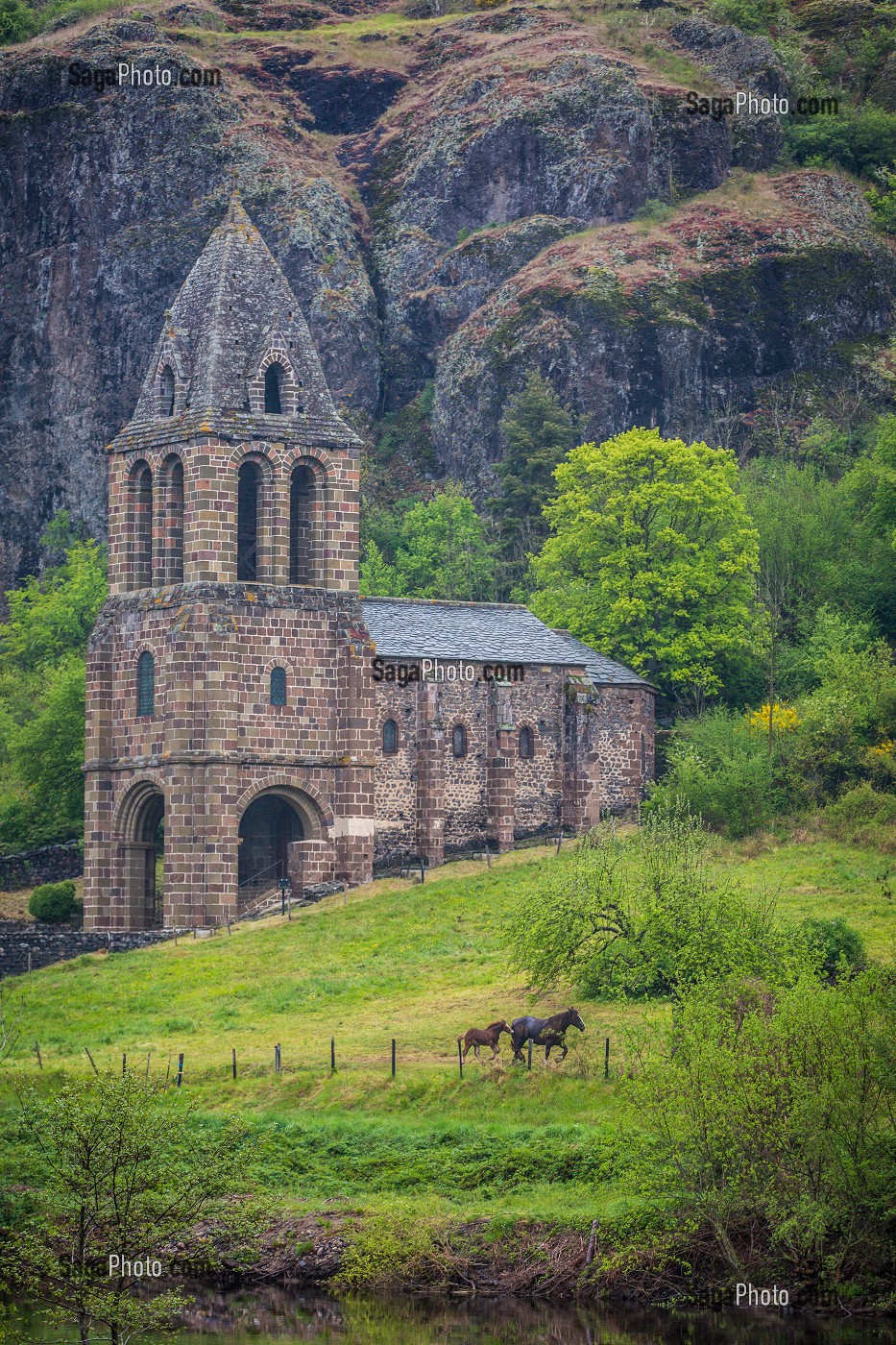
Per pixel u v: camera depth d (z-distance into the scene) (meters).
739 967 137.00
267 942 182.75
